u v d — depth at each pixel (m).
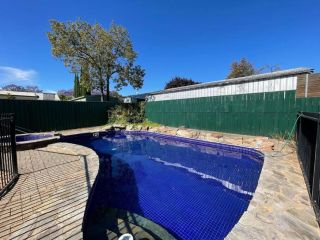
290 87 8.45
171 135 11.81
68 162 5.70
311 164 3.42
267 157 6.02
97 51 18.92
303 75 8.00
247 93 9.99
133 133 14.12
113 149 10.05
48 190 3.78
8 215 2.92
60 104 14.84
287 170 4.74
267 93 9.17
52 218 2.85
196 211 3.96
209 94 12.24
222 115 11.25
